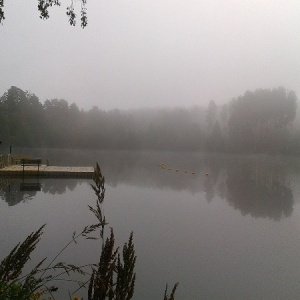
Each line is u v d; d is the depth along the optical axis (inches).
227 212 543.5
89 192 644.7
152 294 230.2
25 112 2677.2
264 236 399.9
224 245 358.0
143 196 666.8
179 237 379.2
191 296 231.8
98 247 314.2
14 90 2709.2
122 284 69.4
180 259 306.5
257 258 318.7
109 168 1293.1
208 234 400.5
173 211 532.4
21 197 575.2
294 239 388.2
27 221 408.8
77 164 1346.0
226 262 304.2
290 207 606.2
